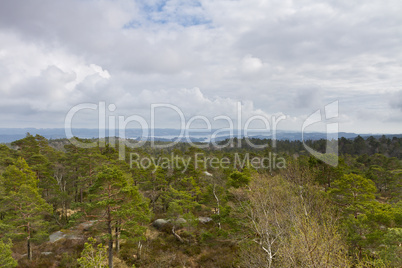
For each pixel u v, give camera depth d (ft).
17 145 119.14
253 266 53.98
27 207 72.13
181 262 77.41
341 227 62.34
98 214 66.08
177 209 89.71
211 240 86.07
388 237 48.80
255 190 70.95
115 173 62.39
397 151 301.63
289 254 38.22
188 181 119.44
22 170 89.92
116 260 75.46
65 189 122.83
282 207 61.52
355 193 84.99
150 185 121.49
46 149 132.16
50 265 70.54
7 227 64.59
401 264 44.57
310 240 36.68
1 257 50.75
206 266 75.10
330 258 34.76
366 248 58.44
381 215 58.18
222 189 98.02
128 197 64.08
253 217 63.36
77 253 78.07
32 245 81.92
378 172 161.07
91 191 64.80
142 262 76.79
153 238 93.40
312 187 77.15
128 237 66.69
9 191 76.54
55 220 97.45
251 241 62.23
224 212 77.00
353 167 176.04
